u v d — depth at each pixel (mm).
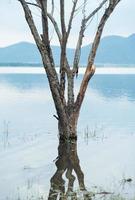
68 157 16141
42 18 17703
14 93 46438
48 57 17875
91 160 15719
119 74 106750
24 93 46469
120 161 15484
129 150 17312
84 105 34469
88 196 11344
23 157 16234
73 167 14836
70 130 18859
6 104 35125
